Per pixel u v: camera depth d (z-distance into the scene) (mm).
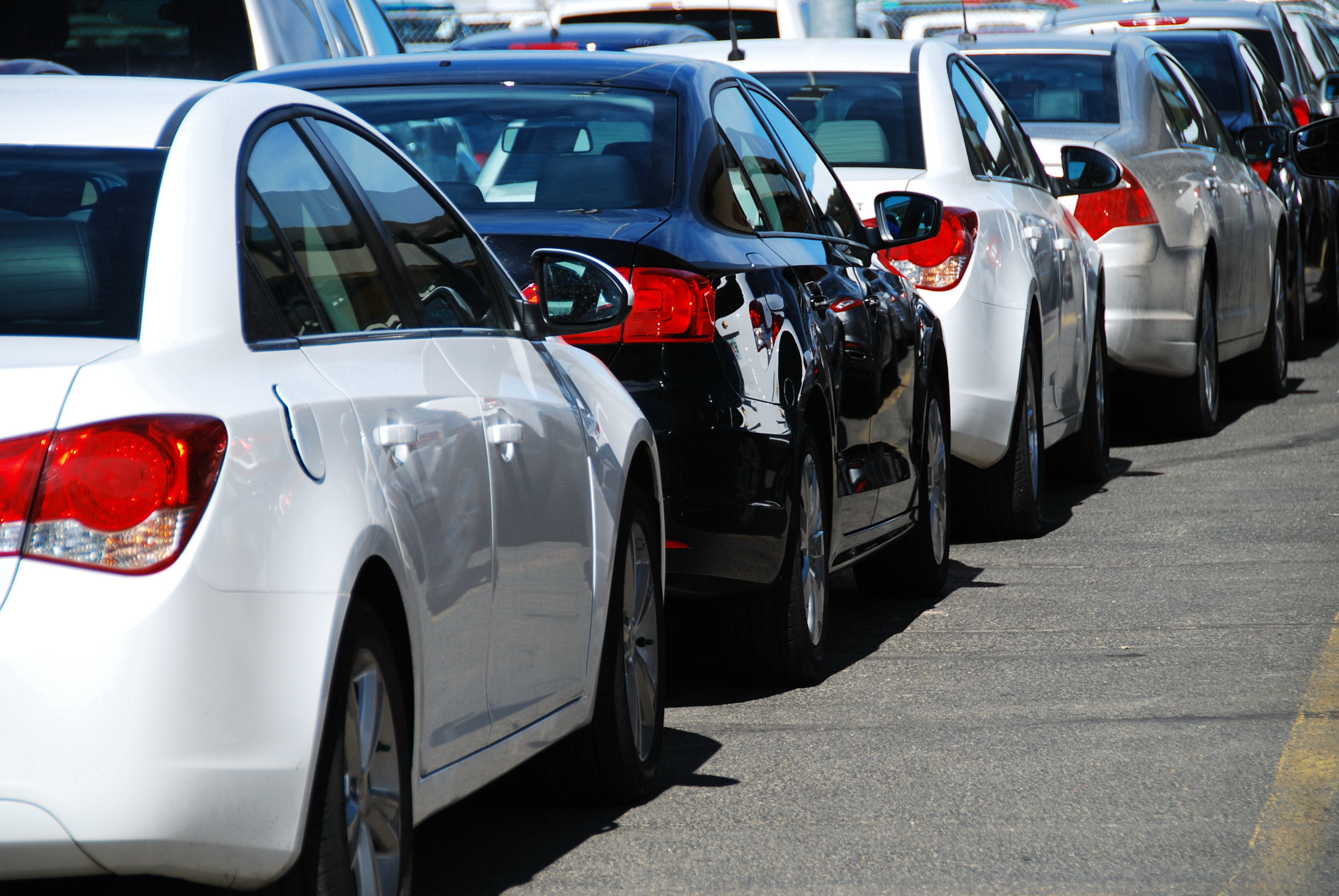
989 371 33344
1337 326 73125
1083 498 41156
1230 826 18422
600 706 19438
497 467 16391
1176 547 34969
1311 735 21734
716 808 19766
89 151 14375
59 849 11625
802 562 24844
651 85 25031
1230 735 21859
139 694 11648
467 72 25516
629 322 22406
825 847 18219
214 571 12055
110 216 13727
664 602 22688
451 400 15852
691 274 22578
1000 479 35562
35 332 12930
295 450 13102
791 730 23000
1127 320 45656
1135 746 21531
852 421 26500
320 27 42500
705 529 22500
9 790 11516
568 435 18375
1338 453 46219
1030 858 17625
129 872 11859
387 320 15750
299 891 12938
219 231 13797
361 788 13852
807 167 28969
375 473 14039
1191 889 16641
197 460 12102
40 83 15844
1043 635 28047
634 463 20859
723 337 22766
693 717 23891
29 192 13930
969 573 33438
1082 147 42312
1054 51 47375
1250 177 54844
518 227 22516
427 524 14773
